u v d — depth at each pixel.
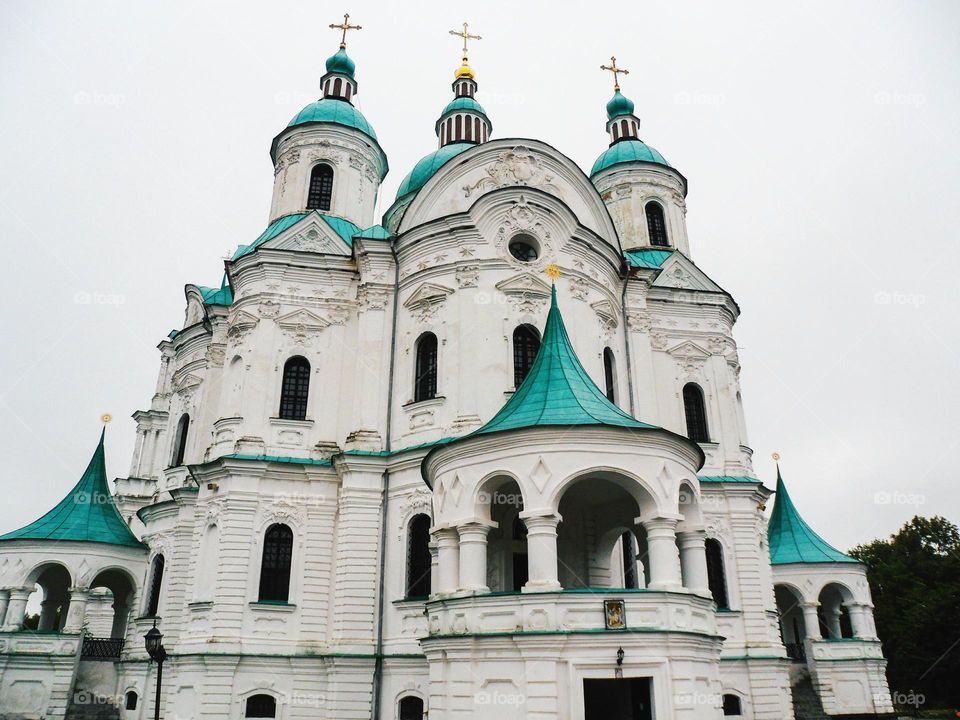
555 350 24.52
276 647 30.47
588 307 34.44
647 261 43.91
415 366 33.66
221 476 33.03
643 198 47.22
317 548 32.41
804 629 47.69
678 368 40.22
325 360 35.97
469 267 33.22
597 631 18.84
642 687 21.67
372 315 35.09
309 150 45.12
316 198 44.62
